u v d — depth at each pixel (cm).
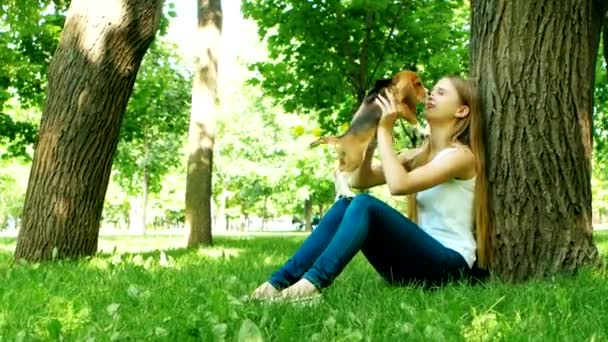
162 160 2823
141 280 445
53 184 668
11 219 7225
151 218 6994
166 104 2141
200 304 308
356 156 369
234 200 5722
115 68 680
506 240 399
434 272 362
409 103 369
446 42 1330
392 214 354
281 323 255
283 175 3969
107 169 700
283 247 1113
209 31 1255
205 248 1064
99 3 672
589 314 281
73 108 670
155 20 701
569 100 405
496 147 405
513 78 404
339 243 332
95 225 693
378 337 245
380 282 400
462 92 381
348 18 1201
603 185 4806
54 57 687
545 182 397
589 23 419
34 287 374
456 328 251
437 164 361
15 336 245
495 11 414
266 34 1388
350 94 1327
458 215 374
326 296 329
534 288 338
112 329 256
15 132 1731
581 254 397
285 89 1349
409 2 1220
